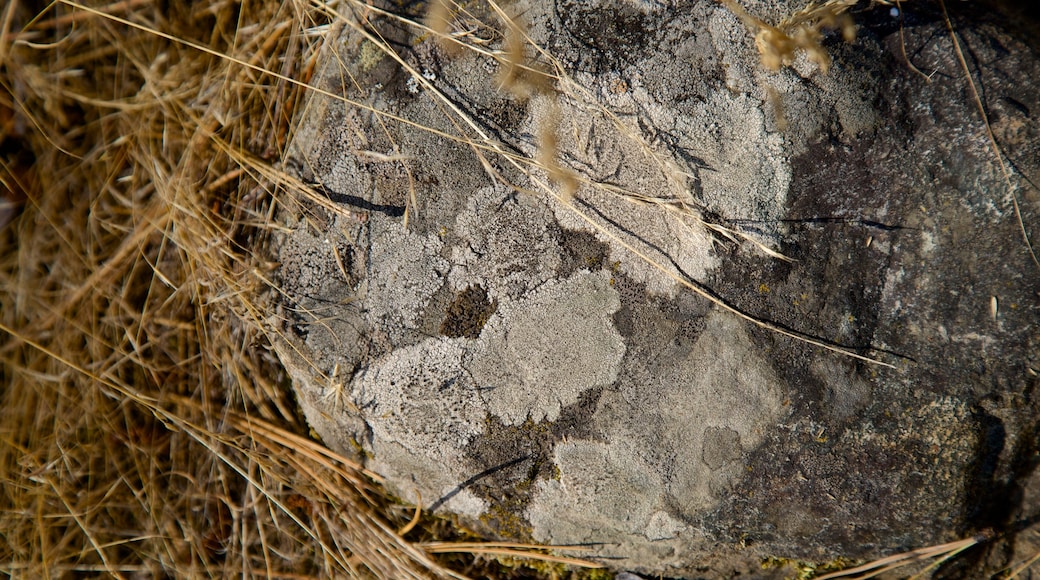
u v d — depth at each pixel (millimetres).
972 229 712
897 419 713
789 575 741
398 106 724
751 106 715
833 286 714
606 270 716
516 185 719
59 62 773
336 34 732
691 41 718
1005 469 721
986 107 714
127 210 771
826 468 716
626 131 716
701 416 714
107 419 769
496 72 722
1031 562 730
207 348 761
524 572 754
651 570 742
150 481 769
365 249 725
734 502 719
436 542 747
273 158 748
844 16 714
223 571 765
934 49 719
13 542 767
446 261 721
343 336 726
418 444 726
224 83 756
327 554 755
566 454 720
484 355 719
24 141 774
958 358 712
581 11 721
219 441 758
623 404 716
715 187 714
